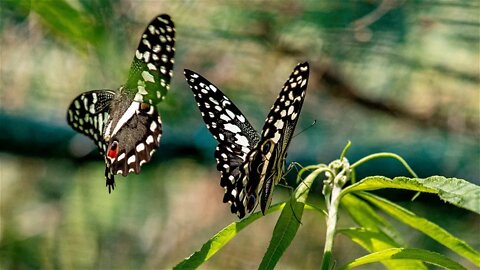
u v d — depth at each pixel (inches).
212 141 52.2
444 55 51.6
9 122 52.6
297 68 38.4
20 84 51.9
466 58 51.7
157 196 62.2
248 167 38.8
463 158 53.0
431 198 53.3
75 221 61.5
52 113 52.8
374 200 38.5
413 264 38.7
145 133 39.7
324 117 53.9
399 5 50.4
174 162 60.4
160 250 62.9
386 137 53.7
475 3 50.1
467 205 35.5
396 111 53.6
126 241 62.3
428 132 53.6
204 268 65.9
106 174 39.9
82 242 61.5
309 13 50.8
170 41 39.1
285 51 52.2
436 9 50.6
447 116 53.5
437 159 53.0
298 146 53.3
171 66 39.2
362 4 50.7
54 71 51.2
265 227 66.5
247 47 52.1
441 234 38.2
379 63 52.0
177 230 63.5
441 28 50.9
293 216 37.5
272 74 52.9
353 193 38.7
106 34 46.1
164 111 50.3
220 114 39.6
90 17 45.7
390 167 52.9
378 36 51.1
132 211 62.0
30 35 50.9
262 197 38.0
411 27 50.9
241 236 66.2
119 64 46.8
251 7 51.0
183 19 51.0
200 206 63.9
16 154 53.2
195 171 62.1
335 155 53.1
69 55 50.7
